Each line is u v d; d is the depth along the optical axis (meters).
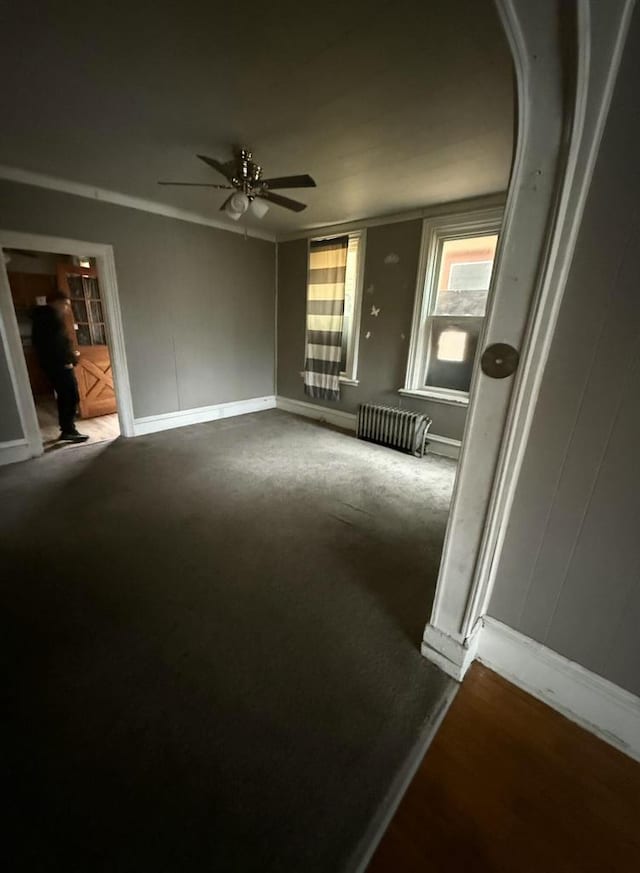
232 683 1.34
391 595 1.81
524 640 1.32
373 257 3.85
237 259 4.39
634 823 1.00
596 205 0.92
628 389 0.98
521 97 0.83
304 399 4.99
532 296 0.97
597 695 1.19
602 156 0.89
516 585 1.30
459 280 3.39
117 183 3.04
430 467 3.38
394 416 3.73
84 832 0.93
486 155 2.31
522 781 1.08
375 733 1.19
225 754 1.11
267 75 1.63
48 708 1.23
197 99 1.81
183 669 1.38
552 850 0.94
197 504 2.61
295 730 1.19
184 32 1.39
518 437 1.12
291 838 0.93
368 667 1.42
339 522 2.44
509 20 0.73
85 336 4.50
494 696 1.33
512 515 1.26
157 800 1.00
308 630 1.59
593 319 0.99
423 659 1.47
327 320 4.34
